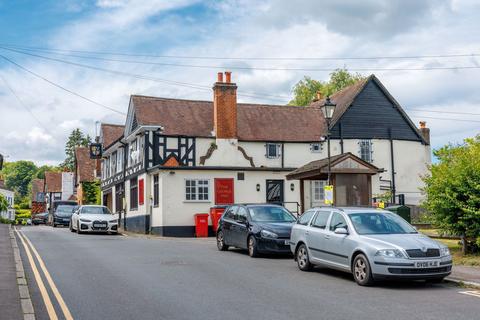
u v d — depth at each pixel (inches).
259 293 397.7
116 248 736.3
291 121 1352.1
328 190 711.7
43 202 3137.3
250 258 635.5
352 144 1331.2
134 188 1306.6
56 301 367.2
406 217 780.0
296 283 446.9
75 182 2450.8
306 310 338.3
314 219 529.0
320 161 984.3
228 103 1238.3
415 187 1373.0
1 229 1064.2
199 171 1097.4
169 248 746.8
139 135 1250.6
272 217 684.7
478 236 562.6
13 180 5812.0
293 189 1167.6
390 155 1355.8
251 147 1259.8
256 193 1135.6
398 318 316.5
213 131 1240.2
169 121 1231.5
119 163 1491.1
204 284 436.8
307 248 518.6
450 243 687.1
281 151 1282.0
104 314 328.2
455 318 316.8
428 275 419.8
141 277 471.8
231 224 706.8
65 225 1590.8
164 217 1063.6
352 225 469.7
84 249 717.3
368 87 1371.8
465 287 429.1
